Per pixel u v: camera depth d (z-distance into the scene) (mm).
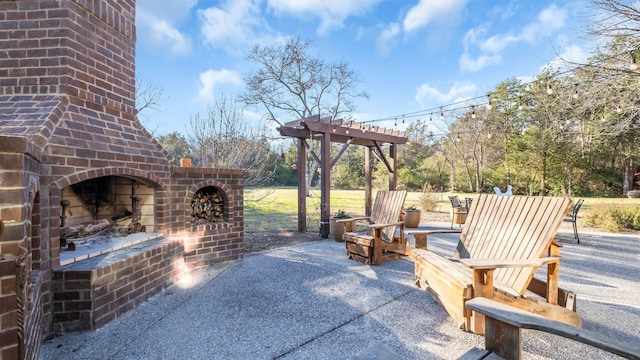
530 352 2197
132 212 3875
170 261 3637
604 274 4070
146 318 2752
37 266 2379
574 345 2287
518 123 16750
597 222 7996
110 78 3398
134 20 3816
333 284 3633
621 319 2742
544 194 15219
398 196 4980
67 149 2674
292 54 16516
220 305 3031
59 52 2908
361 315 2803
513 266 2385
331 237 6625
